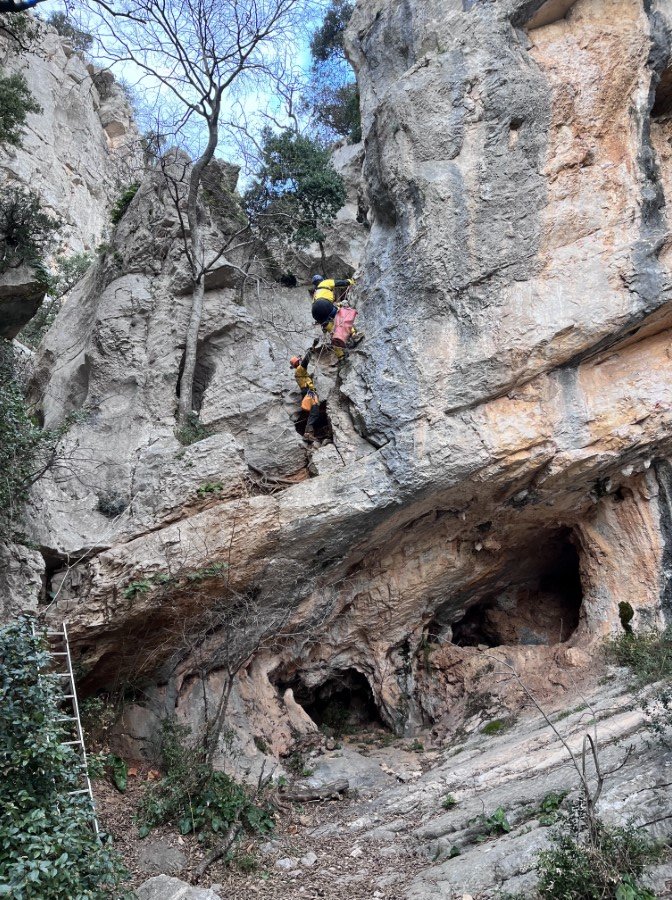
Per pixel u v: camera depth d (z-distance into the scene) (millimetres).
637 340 9797
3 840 5410
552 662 10578
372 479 9555
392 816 8367
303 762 9820
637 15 9852
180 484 9672
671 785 6777
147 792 8391
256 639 10133
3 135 12211
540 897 5922
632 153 9602
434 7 11297
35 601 8727
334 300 10734
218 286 12391
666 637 9562
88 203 30938
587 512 10758
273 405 10984
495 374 9469
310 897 6945
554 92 9805
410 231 10031
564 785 7352
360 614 11023
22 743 6070
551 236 9609
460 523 10594
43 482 9938
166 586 9078
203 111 12086
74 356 12859
